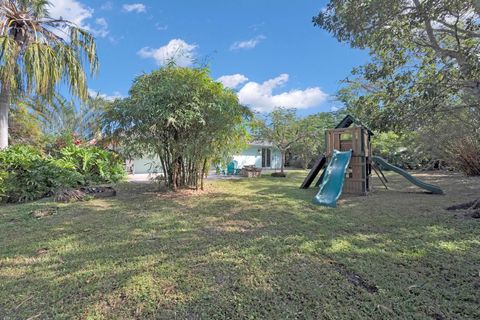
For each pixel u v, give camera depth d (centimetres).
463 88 402
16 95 830
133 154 652
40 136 1119
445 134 876
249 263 259
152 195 651
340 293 205
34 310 188
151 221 415
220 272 241
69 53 767
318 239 325
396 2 363
